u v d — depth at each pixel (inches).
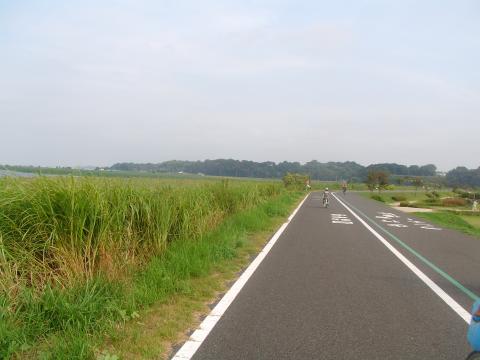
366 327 207.2
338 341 187.9
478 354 128.8
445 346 186.9
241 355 169.3
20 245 220.8
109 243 265.3
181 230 382.0
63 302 186.4
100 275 235.5
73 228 243.4
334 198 1870.1
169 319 203.9
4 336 158.4
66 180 257.9
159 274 261.0
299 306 236.8
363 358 171.3
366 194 3019.2
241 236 461.7
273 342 183.9
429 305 249.3
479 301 130.2
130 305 206.5
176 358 164.6
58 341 162.9
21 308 185.8
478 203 2100.1
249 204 757.9
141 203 328.8
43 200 240.4
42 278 213.9
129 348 168.6
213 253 351.3
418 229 699.4
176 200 400.5
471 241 577.0
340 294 265.0
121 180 335.0
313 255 401.7
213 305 233.8
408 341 191.2
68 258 230.5
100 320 185.0
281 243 470.0
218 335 189.6
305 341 186.4
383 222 799.1
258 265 345.4
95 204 257.3
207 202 488.4
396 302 252.8
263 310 227.1
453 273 346.3
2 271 198.7
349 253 422.3
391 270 347.3
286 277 305.6
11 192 232.4
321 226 669.3
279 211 832.9
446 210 1651.1
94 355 157.5
